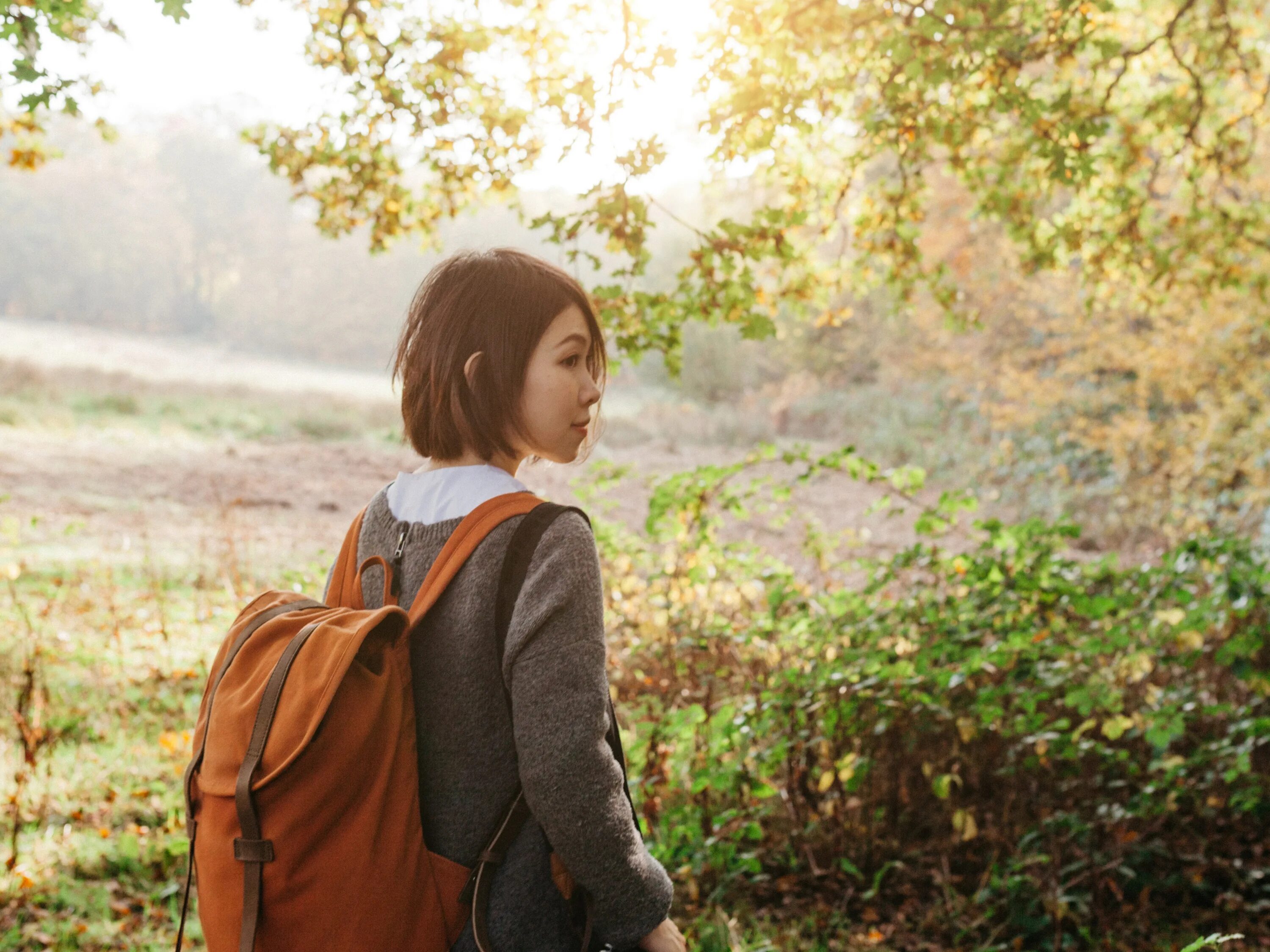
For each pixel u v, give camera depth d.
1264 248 5.05
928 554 3.54
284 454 15.98
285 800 0.97
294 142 3.93
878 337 19.38
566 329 1.20
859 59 3.90
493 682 1.07
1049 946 2.99
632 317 3.61
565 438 1.21
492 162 3.85
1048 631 3.18
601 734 1.04
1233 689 3.96
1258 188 6.68
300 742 0.96
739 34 3.52
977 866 3.37
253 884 0.96
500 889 1.08
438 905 1.04
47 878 3.12
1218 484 8.69
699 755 3.15
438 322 1.19
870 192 4.50
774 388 21.89
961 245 12.20
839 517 11.12
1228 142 4.80
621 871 1.05
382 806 1.01
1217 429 8.52
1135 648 3.39
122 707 4.52
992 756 3.53
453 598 1.10
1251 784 3.61
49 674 4.64
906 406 18.00
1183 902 3.30
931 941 3.04
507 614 1.07
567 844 1.03
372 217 4.14
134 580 6.93
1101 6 3.48
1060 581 3.32
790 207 4.37
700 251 3.65
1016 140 4.34
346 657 1.00
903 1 3.41
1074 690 3.12
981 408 12.19
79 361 33.72
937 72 3.37
